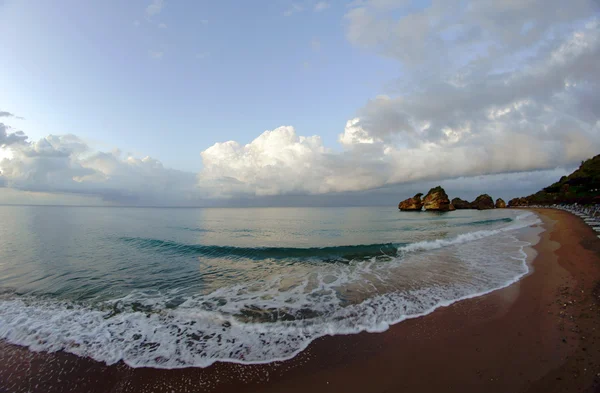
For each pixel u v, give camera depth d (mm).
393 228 32438
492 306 7266
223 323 6715
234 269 12250
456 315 6801
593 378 4137
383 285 9445
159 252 16109
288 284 9898
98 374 4809
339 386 4344
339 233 27547
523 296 7871
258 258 14633
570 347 5043
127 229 28766
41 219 41000
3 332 6312
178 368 4934
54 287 9555
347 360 5051
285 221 45469
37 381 4629
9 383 4578
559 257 12664
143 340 5930
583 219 29047
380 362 4945
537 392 3963
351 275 10938
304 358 5156
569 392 3902
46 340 5969
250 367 4918
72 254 15133
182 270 12023
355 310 7332
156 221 42250
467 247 16703
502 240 19297
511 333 5746
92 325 6660
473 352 5125
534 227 26672
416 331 6055
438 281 9727
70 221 37812
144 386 4473
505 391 4039
